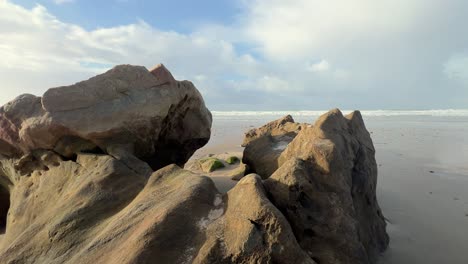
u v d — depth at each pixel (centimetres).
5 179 954
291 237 441
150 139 877
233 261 432
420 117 3750
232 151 1803
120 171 709
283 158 780
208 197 535
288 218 524
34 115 795
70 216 612
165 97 880
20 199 808
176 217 484
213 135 2514
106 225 578
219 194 555
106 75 840
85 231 585
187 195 521
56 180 786
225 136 2438
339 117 721
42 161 822
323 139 634
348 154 655
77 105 789
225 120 3919
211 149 1916
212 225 482
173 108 933
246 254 431
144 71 876
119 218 559
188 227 480
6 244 720
